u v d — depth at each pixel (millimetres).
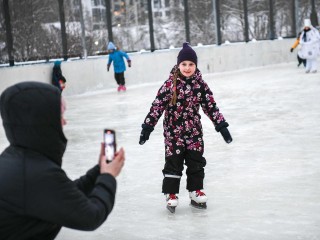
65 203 2074
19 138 2127
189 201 4984
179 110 4480
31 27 17531
